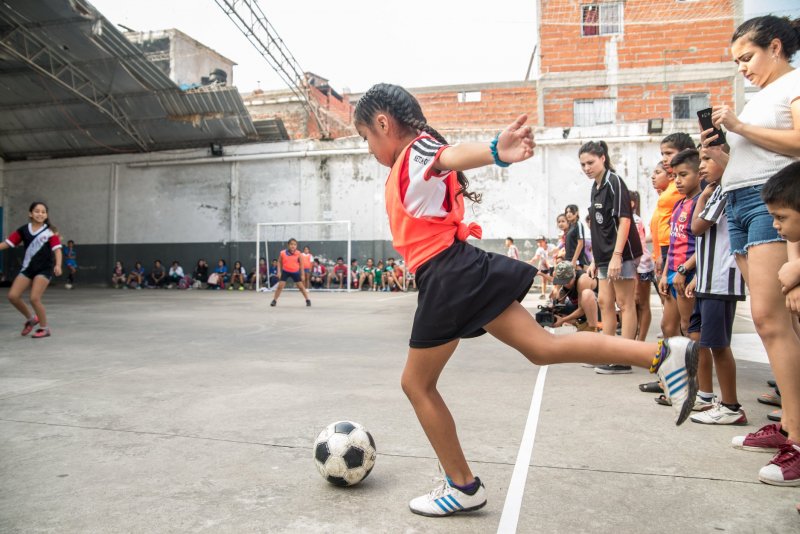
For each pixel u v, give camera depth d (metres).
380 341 5.65
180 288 18.12
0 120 18.39
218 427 2.62
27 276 5.86
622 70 17.22
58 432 2.56
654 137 15.77
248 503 1.79
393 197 1.66
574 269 5.01
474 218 16.95
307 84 17.88
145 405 3.04
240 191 18.73
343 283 17.45
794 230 1.72
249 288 18.11
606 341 1.56
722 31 16.69
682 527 1.60
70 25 13.55
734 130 2.13
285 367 4.18
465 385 3.55
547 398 3.19
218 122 17.72
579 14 17.38
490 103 19.20
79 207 19.89
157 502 1.80
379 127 1.72
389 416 2.80
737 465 2.10
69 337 5.90
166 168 19.27
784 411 2.09
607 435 2.48
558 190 16.53
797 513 1.69
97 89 16.36
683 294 3.24
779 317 2.09
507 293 1.58
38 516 1.70
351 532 1.59
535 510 1.72
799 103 1.99
